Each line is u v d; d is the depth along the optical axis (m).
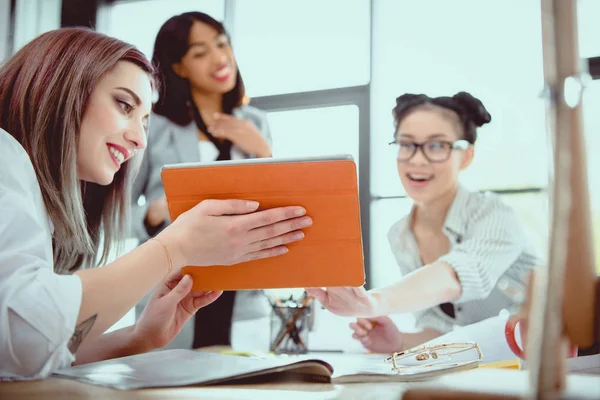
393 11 2.66
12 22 2.84
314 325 1.34
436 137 1.99
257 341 2.16
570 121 0.28
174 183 0.79
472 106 1.98
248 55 2.82
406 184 2.05
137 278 0.68
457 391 0.34
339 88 2.66
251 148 2.42
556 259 0.26
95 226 1.08
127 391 0.51
